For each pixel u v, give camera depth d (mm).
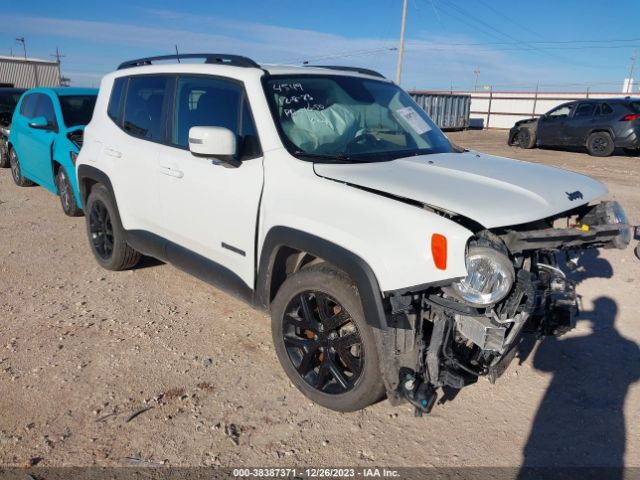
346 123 3799
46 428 3098
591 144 16609
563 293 3180
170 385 3537
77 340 4086
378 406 3385
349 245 2902
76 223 7293
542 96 37969
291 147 3443
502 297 2621
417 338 2875
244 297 3752
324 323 3182
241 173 3604
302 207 3184
